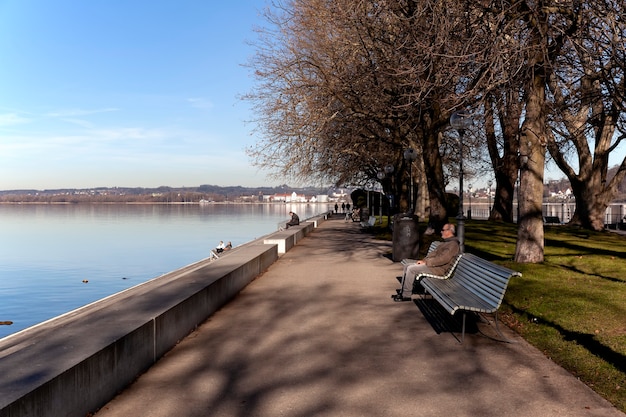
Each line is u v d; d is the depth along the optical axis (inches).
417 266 409.7
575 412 192.9
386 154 1400.1
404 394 211.0
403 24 699.4
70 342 206.5
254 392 213.2
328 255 759.1
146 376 233.3
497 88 567.8
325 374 235.6
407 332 311.1
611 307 349.7
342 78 863.1
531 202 553.3
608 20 546.6
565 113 815.7
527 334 303.6
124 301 294.8
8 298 1179.9
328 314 361.7
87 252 2169.0
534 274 487.5
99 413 191.8
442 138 1505.9
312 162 1040.8
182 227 3782.0
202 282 363.6
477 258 346.3
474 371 239.8
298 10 921.5
